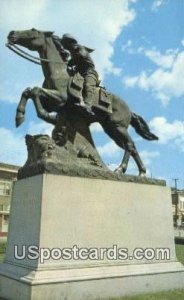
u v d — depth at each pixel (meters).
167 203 7.33
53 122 6.68
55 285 5.37
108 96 7.35
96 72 7.23
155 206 7.11
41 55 7.03
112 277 6.00
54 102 6.59
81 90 6.87
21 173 6.60
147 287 6.42
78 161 6.62
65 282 5.47
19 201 6.42
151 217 7.00
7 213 35.91
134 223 6.72
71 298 5.48
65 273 5.59
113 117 7.38
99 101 7.18
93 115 7.11
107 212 6.39
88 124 7.29
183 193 60.75
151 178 7.22
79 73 7.21
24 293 5.31
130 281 6.22
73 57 7.21
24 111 6.45
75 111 7.01
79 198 6.10
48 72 6.84
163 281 6.66
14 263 6.12
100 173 6.47
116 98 7.53
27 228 5.98
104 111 7.20
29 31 6.90
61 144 6.70
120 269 6.23
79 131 7.08
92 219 6.18
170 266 6.91
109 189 6.51
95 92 7.15
